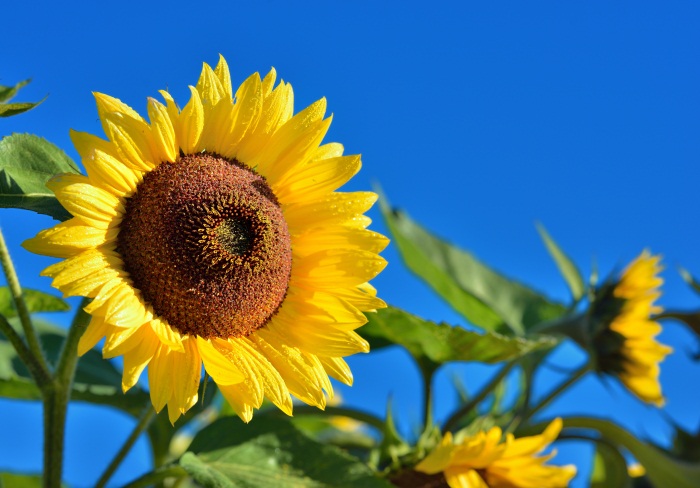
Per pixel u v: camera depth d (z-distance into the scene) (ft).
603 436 4.55
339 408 4.41
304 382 3.71
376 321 4.23
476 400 4.46
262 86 3.81
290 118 3.83
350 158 3.84
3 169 3.53
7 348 4.25
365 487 3.83
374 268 3.78
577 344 4.70
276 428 3.88
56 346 4.47
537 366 4.69
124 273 3.61
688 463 4.56
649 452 4.45
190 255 3.66
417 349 4.30
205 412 4.47
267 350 3.73
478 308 4.85
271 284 3.75
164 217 3.67
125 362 3.50
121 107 3.61
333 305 3.77
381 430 4.40
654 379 4.58
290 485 3.80
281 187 3.84
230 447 3.84
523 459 4.06
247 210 3.73
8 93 3.51
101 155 3.57
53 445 3.68
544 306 5.37
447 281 4.85
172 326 3.67
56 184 3.51
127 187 3.64
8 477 4.65
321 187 3.84
